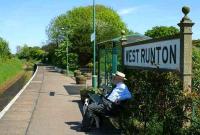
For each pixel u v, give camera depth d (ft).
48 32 297.94
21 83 129.39
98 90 52.65
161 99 25.79
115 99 32.14
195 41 31.99
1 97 79.41
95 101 37.42
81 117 43.04
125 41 39.45
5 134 34.04
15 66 235.61
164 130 24.84
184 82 23.12
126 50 37.47
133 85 34.01
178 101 23.02
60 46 227.61
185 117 22.06
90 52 210.79
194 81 27.37
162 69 26.63
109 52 50.55
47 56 364.38
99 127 35.27
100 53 58.85
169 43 25.41
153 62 28.58
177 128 22.89
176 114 23.20
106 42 52.37
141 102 30.86
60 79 134.41
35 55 484.33
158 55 27.55
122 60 39.09
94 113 34.04
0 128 36.83
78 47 212.84
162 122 25.90
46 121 40.52
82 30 214.48
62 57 219.61
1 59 203.21
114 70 44.83
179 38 23.70
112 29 211.41
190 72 23.13
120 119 32.73
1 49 219.00
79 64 214.69
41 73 189.37
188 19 22.99
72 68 213.66
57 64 252.83
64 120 41.06
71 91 81.05
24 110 49.34
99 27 210.38
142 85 30.68
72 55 214.28
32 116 44.11
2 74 140.26
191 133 21.48
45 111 48.26
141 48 31.94
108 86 46.03
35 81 121.80
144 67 30.94
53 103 57.36
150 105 28.40
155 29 285.43
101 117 35.35
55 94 73.56
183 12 23.12
